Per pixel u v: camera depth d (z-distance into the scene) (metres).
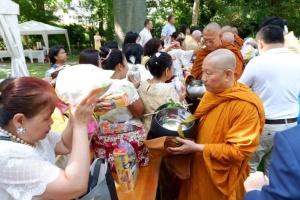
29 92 0.93
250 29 14.20
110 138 1.73
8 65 12.64
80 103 1.00
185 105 2.42
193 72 3.23
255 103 1.67
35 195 0.90
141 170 1.86
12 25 7.13
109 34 19.09
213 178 1.75
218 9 15.09
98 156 1.78
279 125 2.35
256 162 2.61
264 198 0.80
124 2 8.62
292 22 13.95
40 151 1.09
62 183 0.91
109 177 1.18
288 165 0.75
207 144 1.71
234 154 1.64
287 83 2.31
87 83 1.04
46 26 14.77
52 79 1.63
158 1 17.27
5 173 0.89
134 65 2.72
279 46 2.38
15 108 0.91
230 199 1.89
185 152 1.72
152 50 3.56
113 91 1.41
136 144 1.76
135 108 1.84
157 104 1.96
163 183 2.34
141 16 8.91
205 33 3.02
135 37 4.63
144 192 1.62
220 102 1.75
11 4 7.00
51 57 3.45
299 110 2.30
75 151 0.98
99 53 2.09
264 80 2.34
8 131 0.96
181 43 5.41
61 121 1.46
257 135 1.66
